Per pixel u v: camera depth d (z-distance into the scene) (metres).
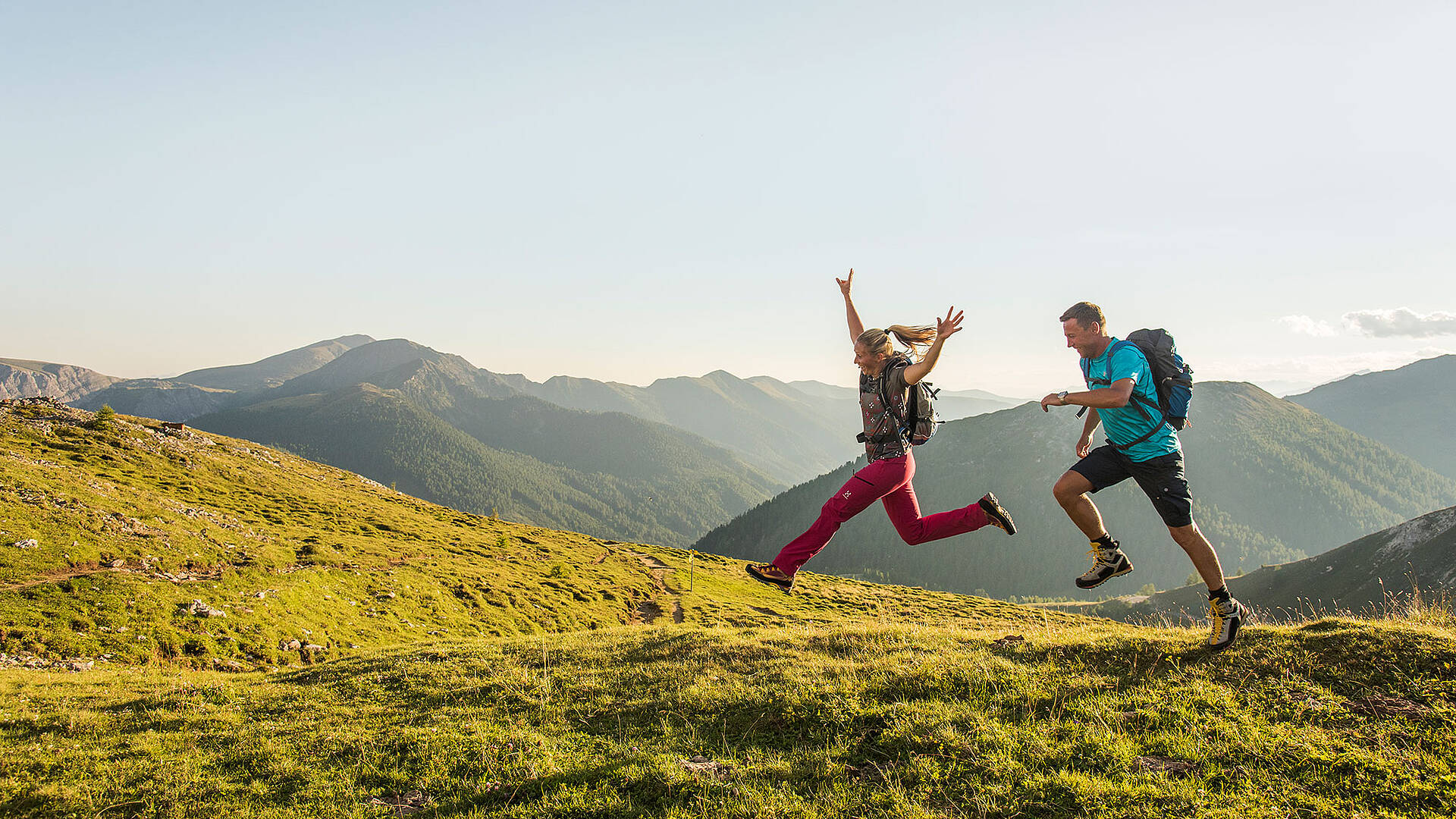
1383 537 136.38
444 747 8.13
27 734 11.22
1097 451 6.23
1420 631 6.86
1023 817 4.98
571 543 109.62
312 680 14.26
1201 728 5.88
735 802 5.77
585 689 10.35
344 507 82.06
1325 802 4.57
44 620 29.22
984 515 5.27
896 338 5.63
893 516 5.58
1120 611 155.00
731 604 77.88
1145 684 7.03
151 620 32.22
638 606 70.44
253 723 10.94
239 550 45.00
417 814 6.52
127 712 12.38
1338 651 6.77
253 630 34.91
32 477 44.09
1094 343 6.06
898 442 5.28
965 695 7.66
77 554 36.28
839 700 7.91
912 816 5.14
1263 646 7.24
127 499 47.25
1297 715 5.88
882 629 12.20
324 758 8.43
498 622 50.09
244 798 7.47
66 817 7.36
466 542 80.69
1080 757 5.72
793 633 12.66
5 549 34.28
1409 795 4.54
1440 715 5.43
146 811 7.38
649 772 6.62
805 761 6.58
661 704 9.07
